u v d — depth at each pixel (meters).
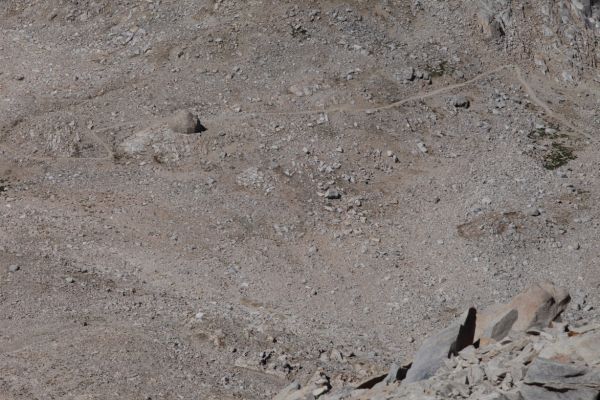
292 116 60.91
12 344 35.81
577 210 53.28
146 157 57.41
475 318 24.17
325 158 57.41
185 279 45.38
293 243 50.25
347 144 58.78
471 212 52.88
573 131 63.72
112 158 57.34
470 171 57.59
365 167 57.38
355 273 47.81
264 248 49.38
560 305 25.08
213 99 62.91
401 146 59.56
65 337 36.47
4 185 54.00
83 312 39.22
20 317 38.09
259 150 57.66
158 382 33.41
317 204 53.78
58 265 44.03
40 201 51.97
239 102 62.66
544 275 47.41
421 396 19.39
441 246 50.09
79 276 43.19
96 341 36.16
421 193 55.31
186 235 49.81
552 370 17.89
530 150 60.47
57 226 48.72
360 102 62.97
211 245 49.19
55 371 33.56
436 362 21.73
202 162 56.88
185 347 36.66
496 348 20.86
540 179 56.75
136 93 63.38
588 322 21.58
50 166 56.38
